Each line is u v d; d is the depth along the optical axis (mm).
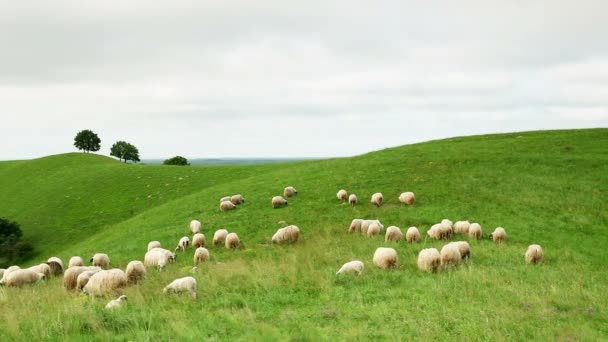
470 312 14156
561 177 38500
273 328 12766
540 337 12102
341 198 38219
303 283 17984
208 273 20078
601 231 28406
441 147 54312
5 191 82625
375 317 13781
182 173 74000
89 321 12977
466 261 21547
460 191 37094
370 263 21094
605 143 48719
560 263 22391
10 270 25703
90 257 33188
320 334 12375
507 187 37094
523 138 55094
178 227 36219
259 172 68250
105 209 61812
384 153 55125
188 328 12539
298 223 32938
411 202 35312
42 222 61625
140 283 18922
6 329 12891
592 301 15320
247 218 35688
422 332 12406
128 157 143625
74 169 86312
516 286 17109
